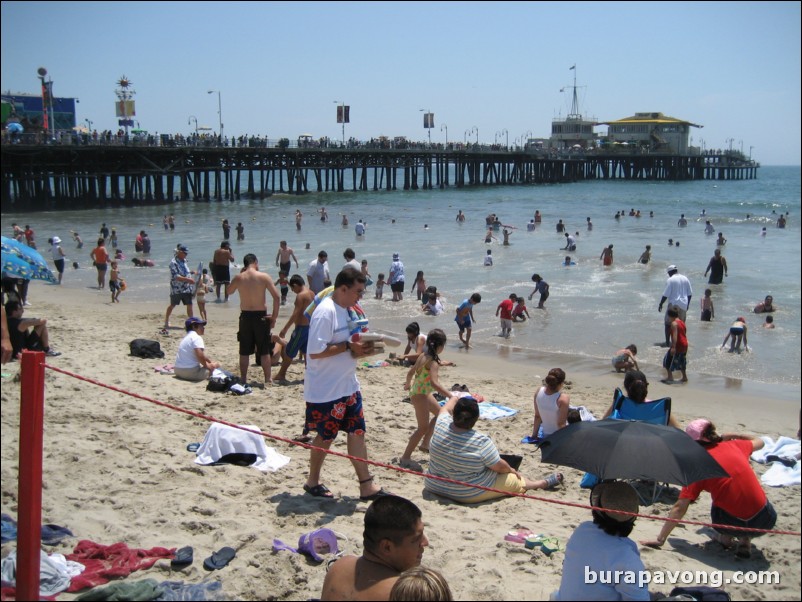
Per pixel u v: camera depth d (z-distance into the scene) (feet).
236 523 18.70
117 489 20.54
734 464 19.11
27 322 36.47
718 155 377.50
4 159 163.02
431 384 23.72
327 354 19.95
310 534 17.35
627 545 12.92
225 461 23.18
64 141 166.91
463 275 79.51
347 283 20.10
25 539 12.54
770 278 78.54
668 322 49.88
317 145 220.64
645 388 24.21
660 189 274.77
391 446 26.35
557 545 18.04
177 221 137.39
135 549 16.94
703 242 110.63
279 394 31.99
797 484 24.63
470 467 21.43
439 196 215.31
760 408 36.81
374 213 156.66
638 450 14.80
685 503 19.36
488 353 48.65
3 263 28.43
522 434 29.30
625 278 77.71
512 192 240.53
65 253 96.07
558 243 107.45
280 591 15.57
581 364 45.60
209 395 31.42
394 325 57.21
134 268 83.56
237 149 191.93
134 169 179.42
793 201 205.05
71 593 15.12
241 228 107.76
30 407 12.45
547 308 62.59
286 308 63.82
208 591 14.94
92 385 31.94
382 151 231.91
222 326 53.31
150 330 49.47
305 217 146.10
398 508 12.19
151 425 26.55
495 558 17.40
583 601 12.74
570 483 23.65
